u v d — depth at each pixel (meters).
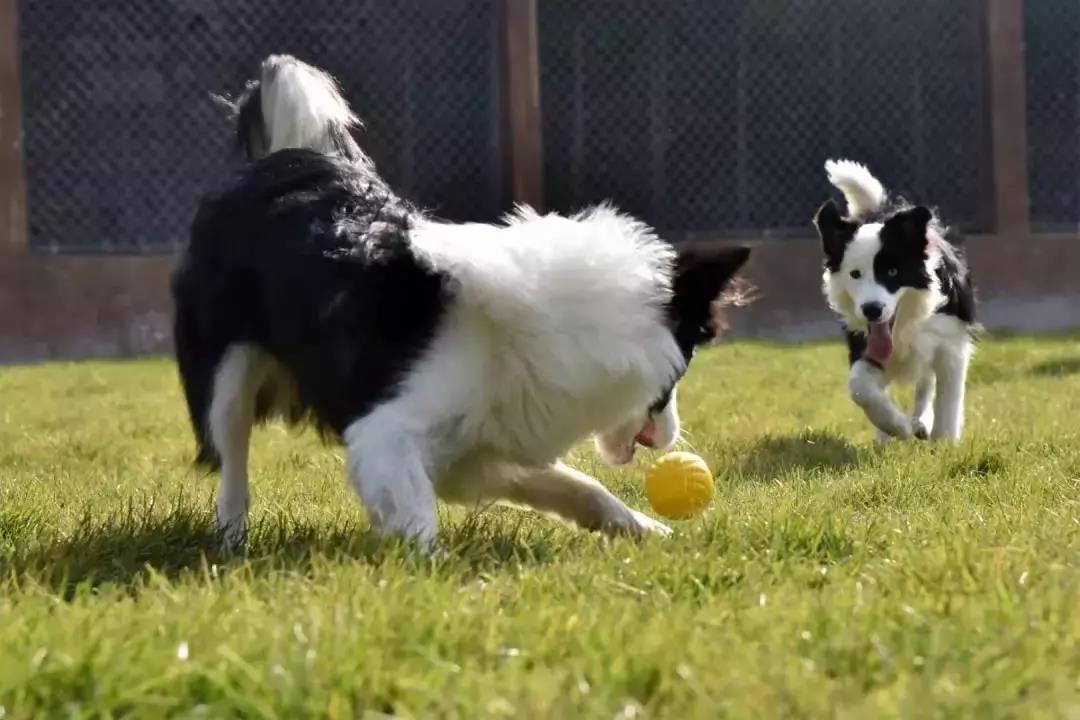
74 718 2.88
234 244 5.52
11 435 9.37
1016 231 18.36
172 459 8.25
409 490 4.62
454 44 17.09
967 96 18.59
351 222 5.07
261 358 5.57
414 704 2.97
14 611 3.61
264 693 2.99
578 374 4.80
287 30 16.64
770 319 17.39
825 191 18.34
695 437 8.51
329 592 3.74
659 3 17.70
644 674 3.08
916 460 7.07
